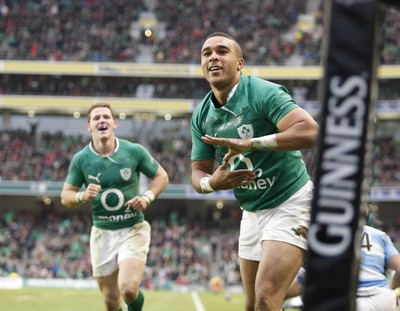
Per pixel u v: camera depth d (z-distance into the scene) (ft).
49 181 239.09
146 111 254.27
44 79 259.60
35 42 262.26
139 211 45.11
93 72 250.98
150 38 272.72
